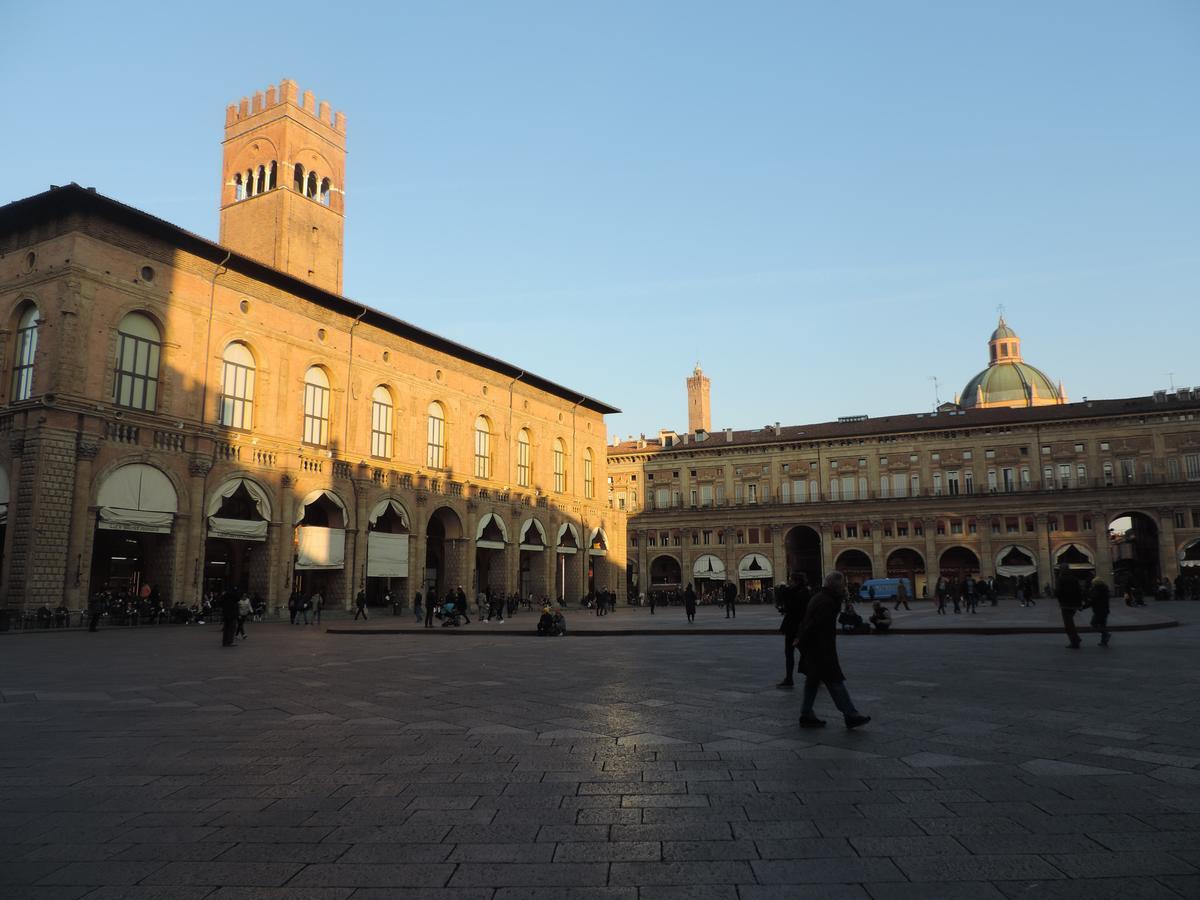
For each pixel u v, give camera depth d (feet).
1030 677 50.24
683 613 195.83
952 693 43.60
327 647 83.46
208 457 136.98
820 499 294.25
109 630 113.09
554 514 236.43
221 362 143.02
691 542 306.35
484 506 205.57
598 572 265.54
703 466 313.94
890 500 278.46
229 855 19.25
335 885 17.30
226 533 140.15
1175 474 253.24
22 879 17.84
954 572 276.41
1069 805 22.50
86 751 30.73
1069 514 257.96
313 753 30.12
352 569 164.96
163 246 134.62
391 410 183.11
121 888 17.28
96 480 121.29
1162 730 32.96
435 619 151.33
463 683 51.01
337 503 163.53
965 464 277.64
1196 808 22.09
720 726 34.99
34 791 25.05
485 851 19.33
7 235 129.39
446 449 197.98
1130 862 18.13
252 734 33.96
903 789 24.36
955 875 17.52
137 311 130.72
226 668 61.16
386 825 21.38
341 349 169.07
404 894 16.78
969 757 28.45
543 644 87.40
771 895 16.55
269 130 212.02
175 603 129.59
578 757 29.07
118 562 136.26
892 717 36.50
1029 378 391.86
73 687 49.93
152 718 38.19
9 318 126.11
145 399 131.23
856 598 236.63
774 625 119.96
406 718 37.70
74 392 119.34
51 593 113.80
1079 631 90.02
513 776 26.40
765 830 20.67
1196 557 244.63
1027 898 16.26
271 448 150.10
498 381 218.59
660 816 21.93
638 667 60.34
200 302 139.95
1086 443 264.31
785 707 40.09
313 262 212.23
